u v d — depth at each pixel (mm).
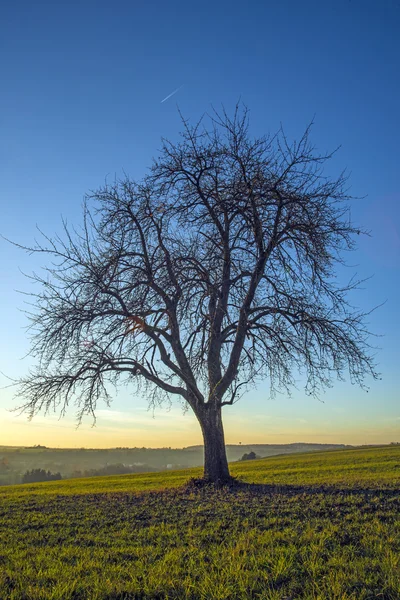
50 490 25750
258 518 10883
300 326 17812
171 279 17406
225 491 15562
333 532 9164
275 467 37156
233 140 18359
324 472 28609
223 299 18234
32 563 8461
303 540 8680
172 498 14883
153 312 17562
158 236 18297
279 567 7172
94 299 17297
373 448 66500
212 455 17891
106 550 9086
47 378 17672
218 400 18156
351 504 11836
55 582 7215
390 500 12195
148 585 6855
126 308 17438
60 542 10102
